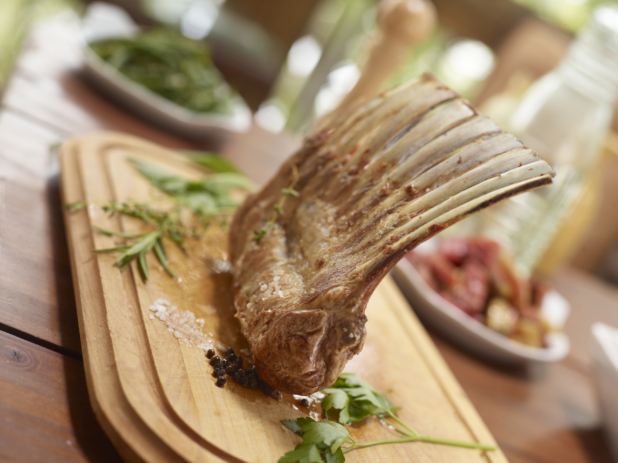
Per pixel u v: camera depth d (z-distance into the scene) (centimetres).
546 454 58
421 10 73
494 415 60
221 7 144
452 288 68
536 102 78
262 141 90
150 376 43
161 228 54
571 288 95
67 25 93
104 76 76
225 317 50
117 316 46
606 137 80
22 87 71
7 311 45
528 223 82
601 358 63
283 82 158
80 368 44
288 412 45
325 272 46
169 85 79
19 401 41
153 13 136
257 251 50
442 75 153
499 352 65
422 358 57
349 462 45
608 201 127
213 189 63
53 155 62
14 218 52
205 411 43
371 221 47
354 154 51
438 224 44
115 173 59
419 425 50
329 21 150
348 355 44
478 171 45
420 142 49
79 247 50
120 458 41
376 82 75
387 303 62
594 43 76
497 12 142
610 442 62
